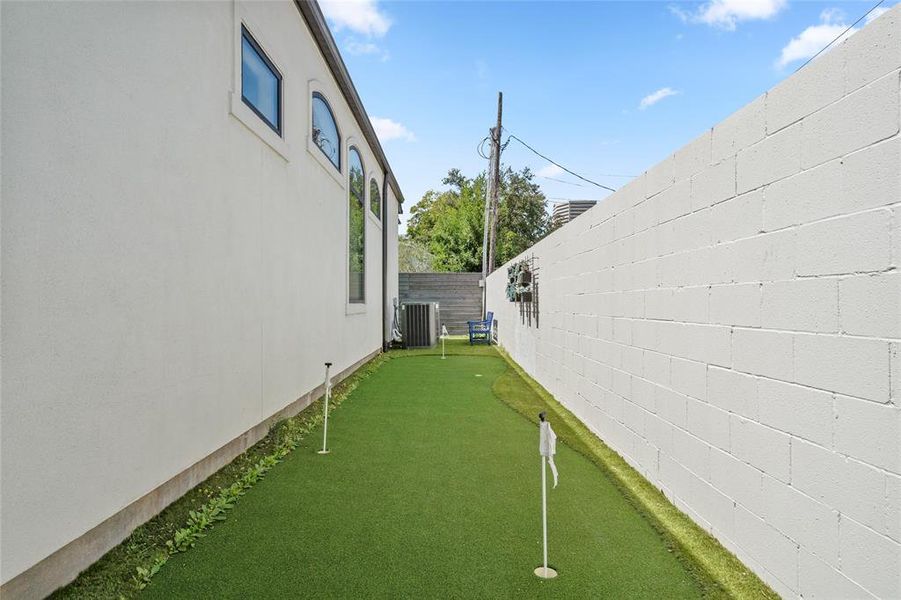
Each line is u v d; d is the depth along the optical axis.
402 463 4.22
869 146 1.75
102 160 2.45
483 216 25.75
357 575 2.48
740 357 2.55
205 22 3.54
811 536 2.04
